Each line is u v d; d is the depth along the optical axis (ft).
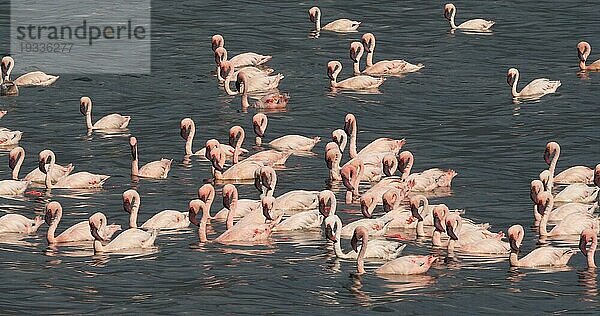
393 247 128.16
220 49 205.57
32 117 183.83
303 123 181.16
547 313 114.42
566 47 221.05
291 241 132.77
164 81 203.31
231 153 164.35
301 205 141.59
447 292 118.62
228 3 252.62
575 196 145.18
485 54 216.95
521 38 226.79
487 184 152.97
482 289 119.34
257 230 132.67
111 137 174.40
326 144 171.53
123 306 115.75
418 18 241.14
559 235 133.90
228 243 131.95
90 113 177.99
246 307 115.55
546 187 146.61
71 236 132.87
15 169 154.30
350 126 161.48
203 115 185.06
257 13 245.04
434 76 204.54
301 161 163.43
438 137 173.58
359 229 123.13
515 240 124.57
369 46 209.36
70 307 115.65
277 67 210.79
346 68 211.41
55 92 196.95
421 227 133.08
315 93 195.93
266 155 159.94
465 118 182.29
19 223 135.95
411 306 115.55
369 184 153.28
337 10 247.29
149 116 184.85
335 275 122.93
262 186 141.69
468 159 163.43
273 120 182.19
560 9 246.06
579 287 120.26
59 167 154.20
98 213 129.39
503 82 201.16
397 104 189.88
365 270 124.26
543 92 192.95
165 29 233.55
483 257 127.75
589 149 167.22
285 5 251.39
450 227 126.82
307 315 113.80
